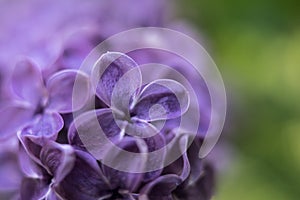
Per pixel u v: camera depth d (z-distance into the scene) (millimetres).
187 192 144
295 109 253
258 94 253
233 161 230
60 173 137
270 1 271
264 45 263
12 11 201
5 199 161
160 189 138
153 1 203
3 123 157
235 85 245
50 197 141
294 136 250
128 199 138
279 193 248
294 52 261
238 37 264
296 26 266
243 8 271
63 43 167
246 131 242
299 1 267
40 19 195
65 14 194
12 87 164
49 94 148
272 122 250
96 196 138
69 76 146
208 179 151
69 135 139
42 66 158
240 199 245
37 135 142
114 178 137
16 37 191
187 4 253
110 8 198
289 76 258
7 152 159
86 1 197
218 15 264
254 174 248
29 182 144
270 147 249
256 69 260
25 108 155
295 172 249
